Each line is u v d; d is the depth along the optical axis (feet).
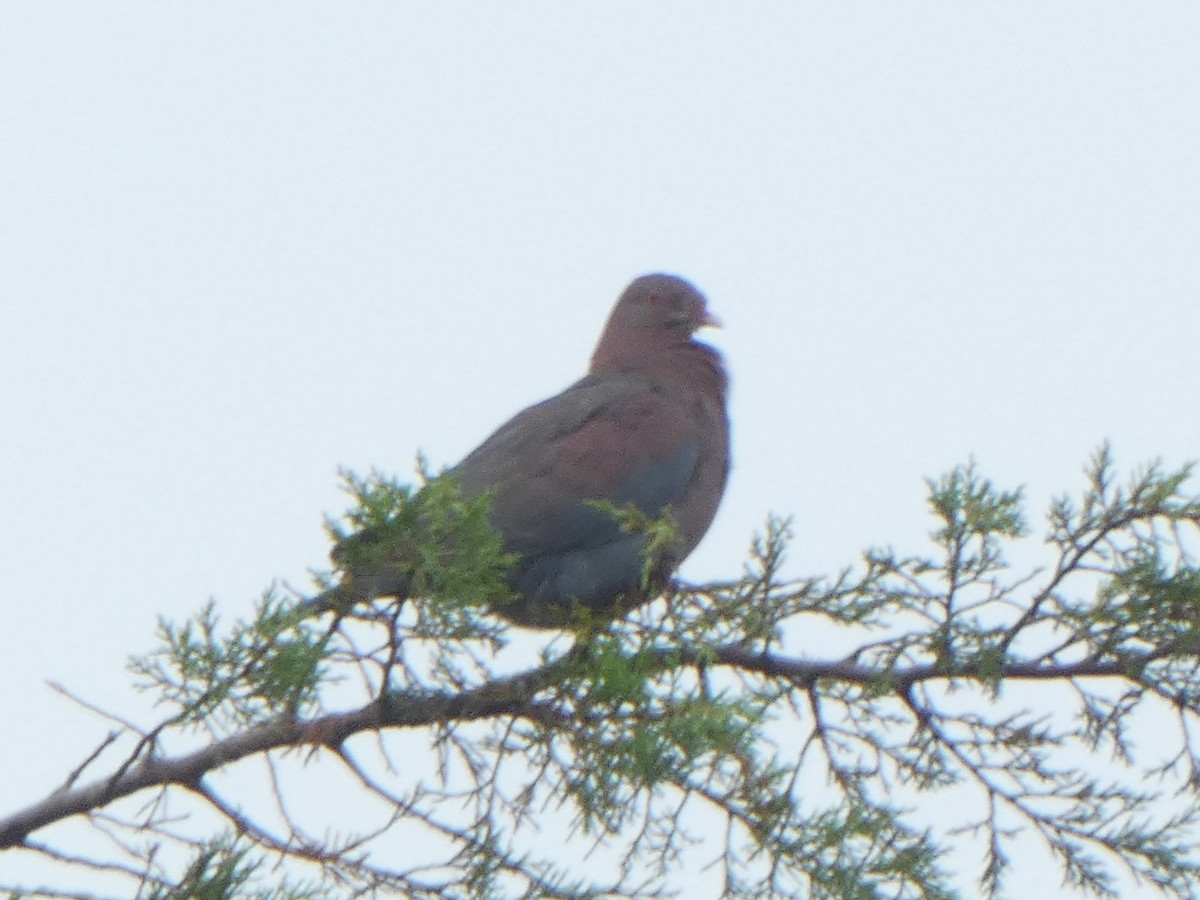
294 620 30.12
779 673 37.70
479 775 34.91
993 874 35.96
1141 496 35.04
